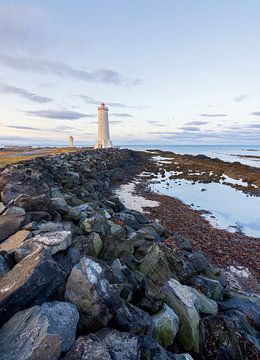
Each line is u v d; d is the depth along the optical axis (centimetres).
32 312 290
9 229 521
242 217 1434
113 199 1327
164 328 389
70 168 1755
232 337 424
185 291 486
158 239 897
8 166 1225
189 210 1513
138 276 507
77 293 346
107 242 632
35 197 686
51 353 250
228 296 625
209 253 952
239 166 3831
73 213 744
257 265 880
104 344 275
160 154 7012
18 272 353
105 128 4469
